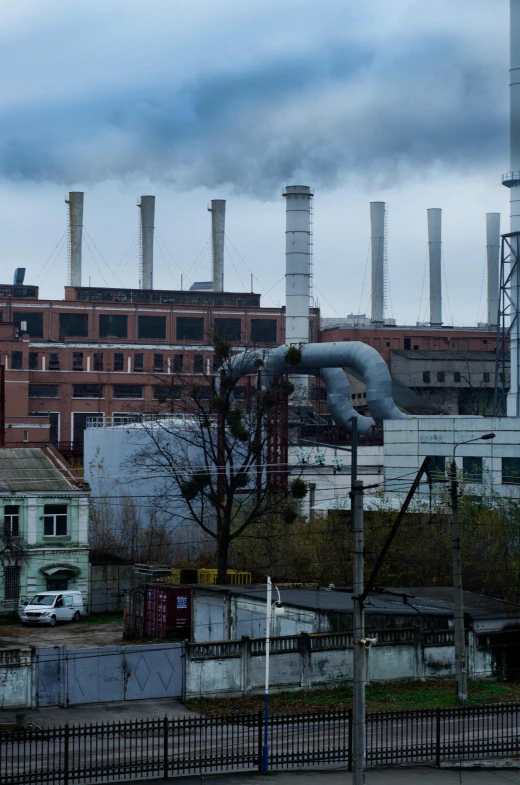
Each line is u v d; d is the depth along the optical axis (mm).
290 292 107000
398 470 78188
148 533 70438
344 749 32219
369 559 59562
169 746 33719
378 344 144000
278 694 41094
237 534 57062
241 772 30719
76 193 157875
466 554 58625
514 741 34219
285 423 71688
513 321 98438
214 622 50062
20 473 62062
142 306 140125
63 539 60594
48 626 56906
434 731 36062
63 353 132625
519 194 98688
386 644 43125
